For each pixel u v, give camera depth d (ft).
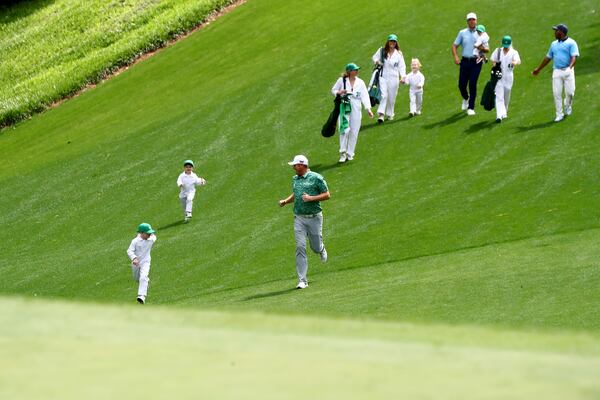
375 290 194.80
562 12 432.66
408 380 60.70
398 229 256.11
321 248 219.61
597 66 368.68
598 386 59.57
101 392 57.77
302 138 369.50
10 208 375.66
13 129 536.83
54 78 584.81
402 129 347.56
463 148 317.42
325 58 454.81
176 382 60.13
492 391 58.08
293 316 91.76
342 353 69.62
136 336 75.66
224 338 75.41
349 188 304.71
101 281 264.93
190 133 409.49
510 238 232.32
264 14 557.33
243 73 476.54
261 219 296.71
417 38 444.96
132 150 410.52
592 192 255.91
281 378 61.16
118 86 538.47
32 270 290.56
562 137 307.17
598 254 199.82
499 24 433.48
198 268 256.93
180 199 314.14
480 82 379.35
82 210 352.90
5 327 79.51
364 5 517.96
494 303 166.81
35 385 59.57
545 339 82.28
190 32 586.45
